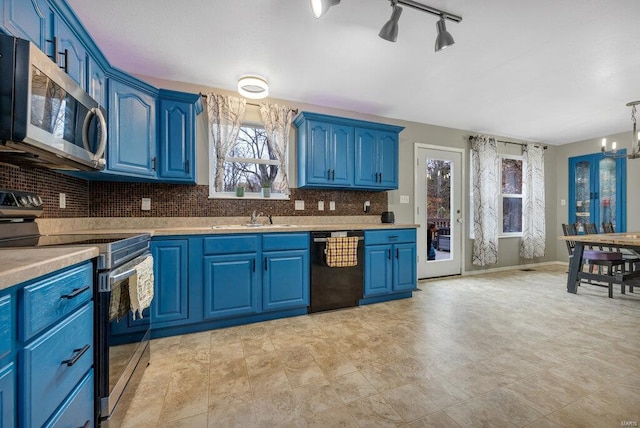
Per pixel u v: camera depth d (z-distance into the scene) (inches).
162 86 108.6
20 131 38.7
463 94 123.3
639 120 156.4
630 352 76.1
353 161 127.1
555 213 212.1
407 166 156.7
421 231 160.9
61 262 34.4
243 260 94.4
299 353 76.4
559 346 80.0
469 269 175.6
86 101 56.3
